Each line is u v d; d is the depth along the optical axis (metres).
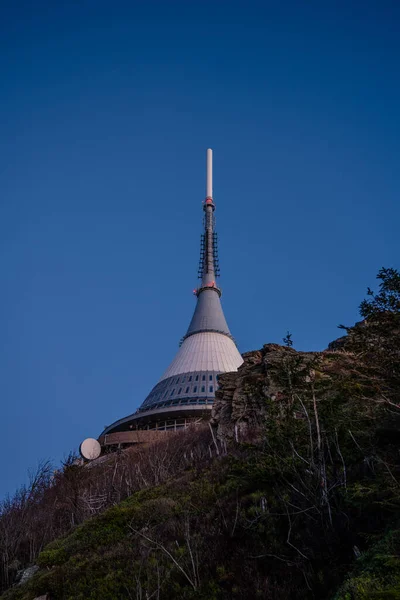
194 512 19.77
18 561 25.88
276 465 16.36
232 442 28.42
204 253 119.31
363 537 12.59
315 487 14.94
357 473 15.39
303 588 12.31
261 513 15.88
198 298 111.44
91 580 17.56
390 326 14.21
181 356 94.62
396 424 15.15
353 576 10.45
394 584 9.05
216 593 13.73
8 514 32.34
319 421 16.81
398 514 12.16
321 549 13.23
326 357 17.11
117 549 19.34
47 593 18.42
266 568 13.96
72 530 25.73
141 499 24.92
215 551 15.84
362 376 14.81
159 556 17.28
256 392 30.39
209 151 134.00
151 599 14.88
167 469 32.97
